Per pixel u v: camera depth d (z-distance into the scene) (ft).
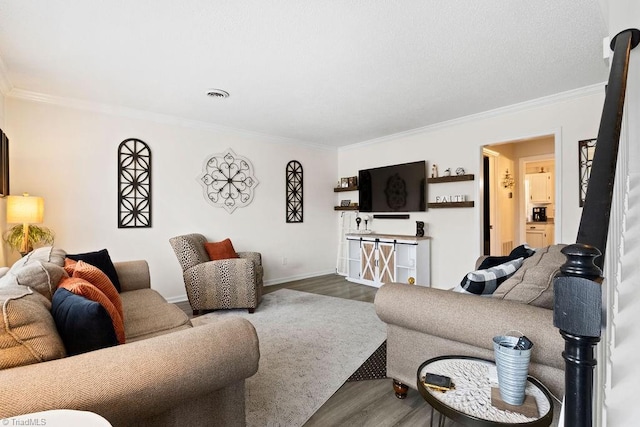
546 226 18.22
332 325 10.02
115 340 3.85
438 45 7.50
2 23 6.46
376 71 8.85
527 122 11.57
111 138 11.60
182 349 3.43
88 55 7.83
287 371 7.11
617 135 2.58
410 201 15.29
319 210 18.42
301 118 13.21
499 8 6.13
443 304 4.97
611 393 2.60
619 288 3.44
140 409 3.10
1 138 8.55
